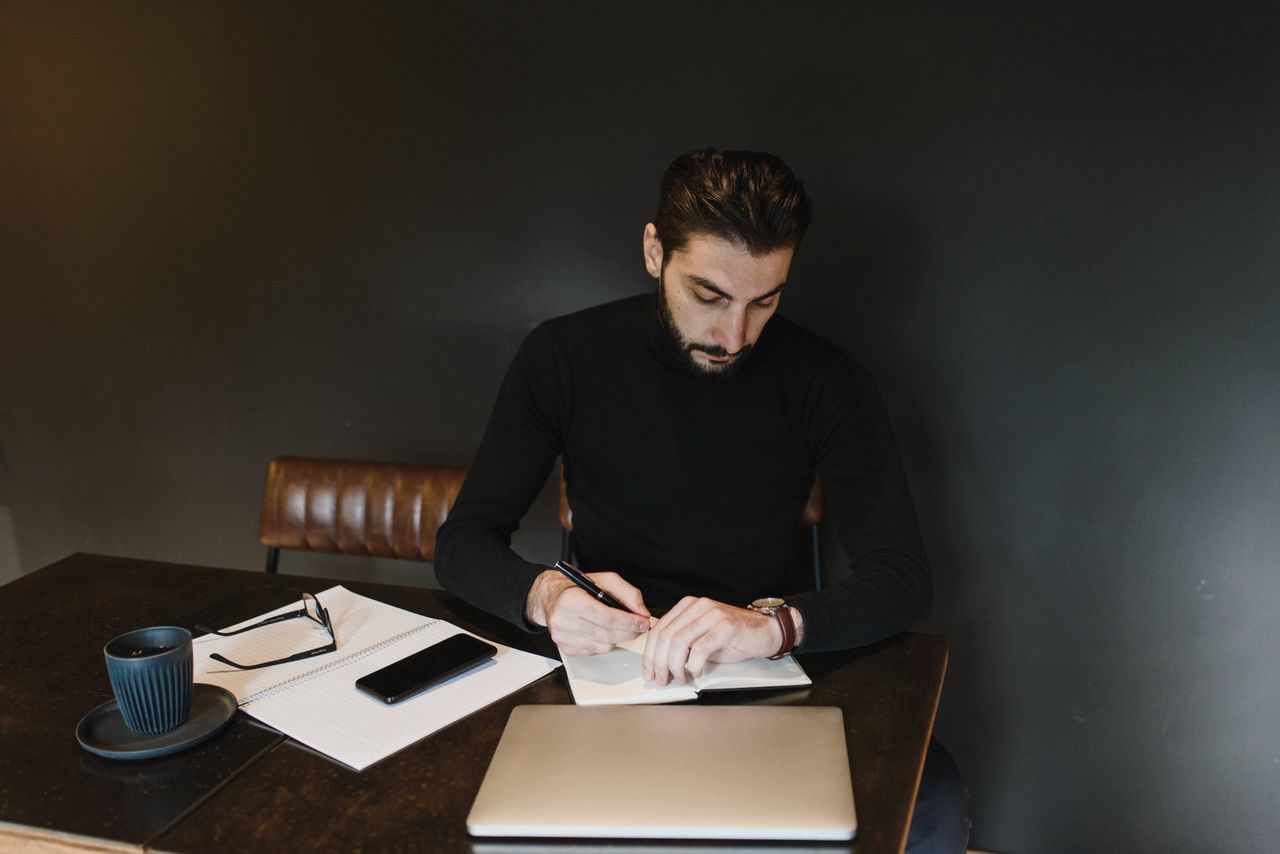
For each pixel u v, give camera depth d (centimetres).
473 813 93
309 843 91
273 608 140
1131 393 185
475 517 151
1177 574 189
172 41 223
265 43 217
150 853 91
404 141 214
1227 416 181
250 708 114
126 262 238
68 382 250
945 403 196
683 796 95
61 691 119
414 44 209
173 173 230
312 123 218
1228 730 191
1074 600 196
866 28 186
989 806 209
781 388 157
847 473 154
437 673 119
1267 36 167
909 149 188
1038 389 190
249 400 238
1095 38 175
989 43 180
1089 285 184
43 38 230
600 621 121
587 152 204
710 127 197
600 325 161
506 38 204
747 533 158
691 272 133
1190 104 173
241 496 245
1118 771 199
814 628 123
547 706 112
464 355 221
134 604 142
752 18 191
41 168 238
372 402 230
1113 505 190
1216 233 176
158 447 248
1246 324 177
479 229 214
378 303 224
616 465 159
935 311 193
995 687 204
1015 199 184
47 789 99
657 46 196
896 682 119
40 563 265
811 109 191
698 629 116
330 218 222
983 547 199
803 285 199
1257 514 182
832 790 96
